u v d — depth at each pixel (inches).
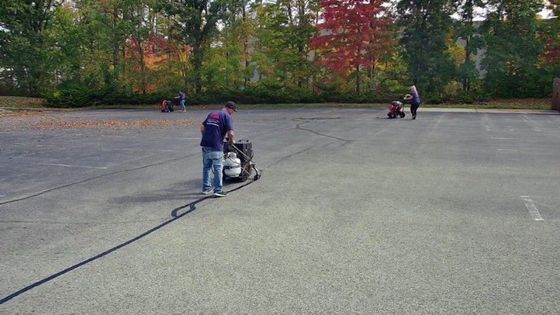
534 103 1155.9
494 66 1224.8
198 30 1389.0
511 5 1215.6
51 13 1578.5
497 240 208.4
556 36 1210.0
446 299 151.6
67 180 360.8
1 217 258.8
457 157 441.4
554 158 431.8
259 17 1423.5
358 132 661.9
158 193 311.9
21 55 1487.5
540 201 275.7
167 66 1443.2
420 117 892.0
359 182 335.0
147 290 161.5
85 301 154.3
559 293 155.7
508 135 613.6
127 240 215.9
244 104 1355.8
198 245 206.7
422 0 1242.0
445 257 188.2
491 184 323.6
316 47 1237.7
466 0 1256.8
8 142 607.8
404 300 151.0
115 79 1466.5
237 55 1409.9
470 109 1065.5
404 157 444.1
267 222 239.6
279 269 177.8
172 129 763.4
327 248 199.9
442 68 1253.1
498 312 143.0
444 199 283.0
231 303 150.6
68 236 223.8
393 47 1214.3
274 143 559.2
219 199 291.6
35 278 174.1
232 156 333.7
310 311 144.4
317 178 350.6
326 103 1289.4
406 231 221.9
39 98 1553.9
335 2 1179.3
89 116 1077.1
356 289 159.5
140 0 1400.1
